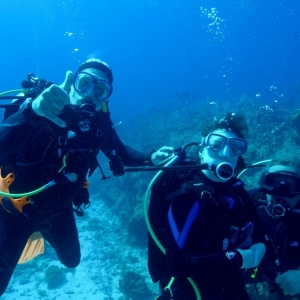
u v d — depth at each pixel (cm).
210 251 249
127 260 915
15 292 837
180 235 241
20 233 307
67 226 365
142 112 3594
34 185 291
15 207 289
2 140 246
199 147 299
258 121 1224
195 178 268
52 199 298
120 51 12094
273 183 318
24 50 11450
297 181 310
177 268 235
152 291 766
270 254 290
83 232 1129
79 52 11044
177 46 11469
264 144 993
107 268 893
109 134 350
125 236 1040
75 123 274
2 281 296
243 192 287
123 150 392
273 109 1245
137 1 9025
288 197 316
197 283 264
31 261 966
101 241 1044
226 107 1903
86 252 993
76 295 796
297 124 951
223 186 273
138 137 1967
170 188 275
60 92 202
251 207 284
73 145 283
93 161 314
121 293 786
